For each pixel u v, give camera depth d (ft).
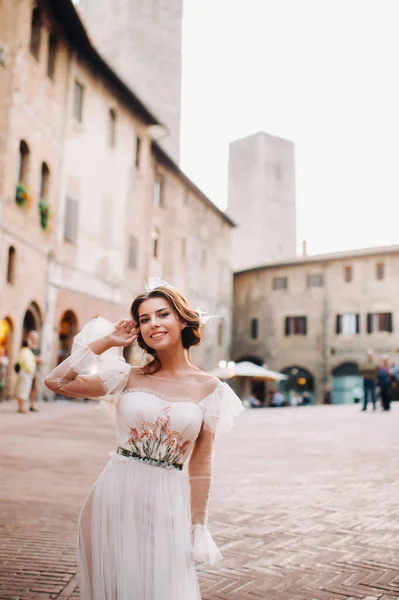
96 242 83.97
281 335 145.18
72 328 78.54
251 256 228.84
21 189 62.75
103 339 8.25
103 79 85.10
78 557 7.74
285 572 11.73
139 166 99.04
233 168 241.14
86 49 77.92
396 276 133.39
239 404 8.23
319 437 36.45
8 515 15.94
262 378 111.86
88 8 153.38
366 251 135.23
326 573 11.69
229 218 146.30
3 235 59.26
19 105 63.05
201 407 7.95
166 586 7.18
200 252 132.16
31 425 38.91
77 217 77.97
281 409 73.31
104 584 7.32
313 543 13.75
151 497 7.45
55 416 46.78
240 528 15.03
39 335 69.51
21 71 63.26
